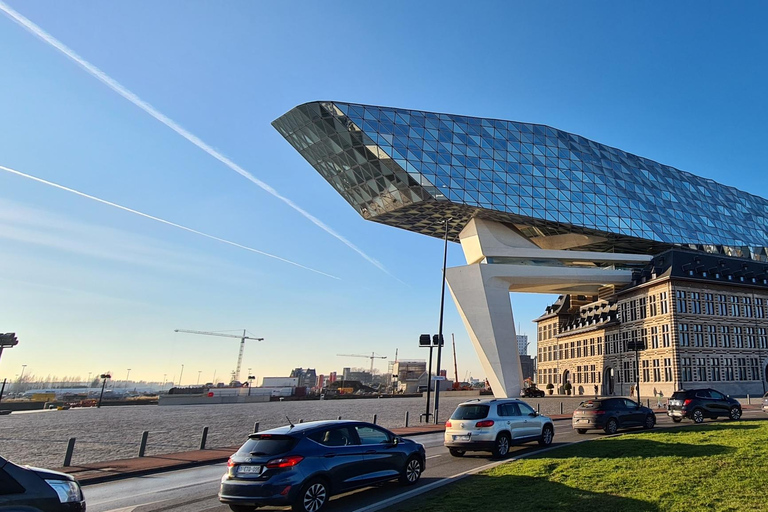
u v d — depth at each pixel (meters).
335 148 57.78
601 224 62.94
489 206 57.97
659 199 69.31
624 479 9.39
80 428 32.91
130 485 12.49
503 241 63.12
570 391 78.75
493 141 61.16
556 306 90.94
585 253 63.38
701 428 18.34
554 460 11.99
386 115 56.81
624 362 64.81
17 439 26.11
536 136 63.75
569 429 23.30
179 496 11.07
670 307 56.25
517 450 15.67
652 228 65.81
